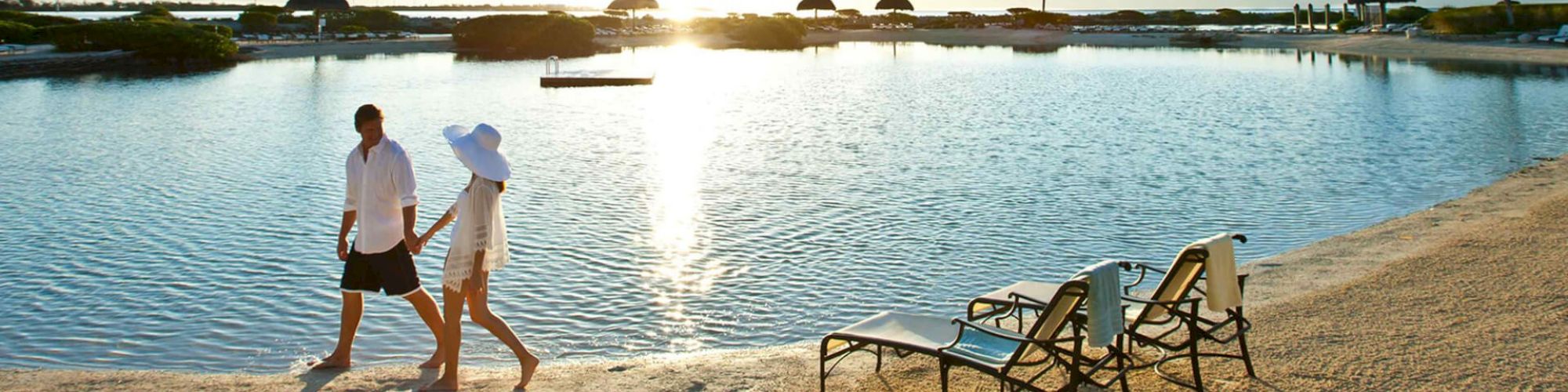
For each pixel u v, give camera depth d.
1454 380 5.81
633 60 59.19
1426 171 17.06
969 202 14.48
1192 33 75.19
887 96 33.44
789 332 8.90
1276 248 11.70
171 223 13.29
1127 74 43.81
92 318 9.25
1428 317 7.21
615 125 25.33
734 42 81.12
